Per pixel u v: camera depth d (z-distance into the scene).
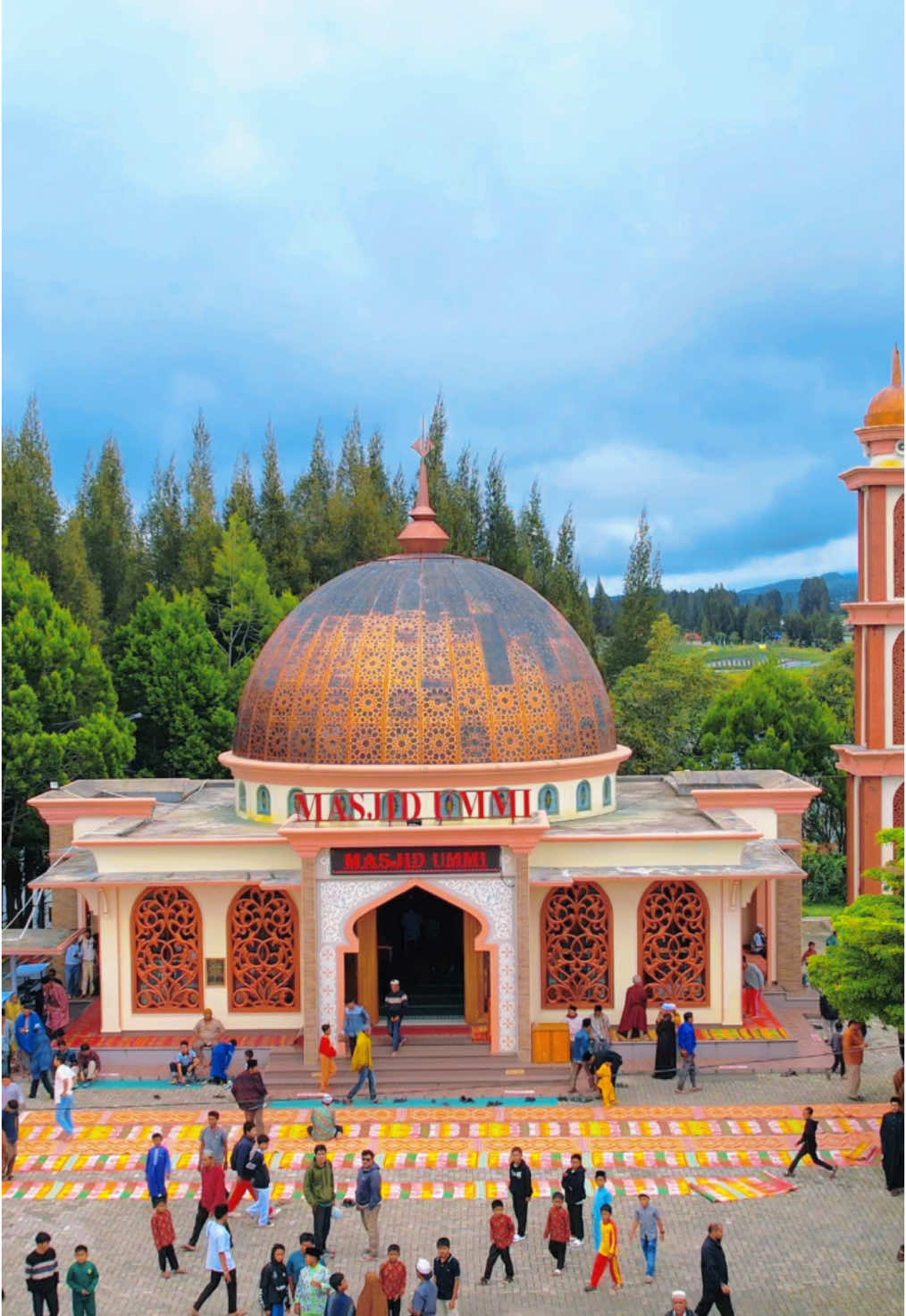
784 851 38.50
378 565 39.19
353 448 86.69
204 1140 24.88
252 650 72.19
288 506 84.75
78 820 39.47
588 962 33.59
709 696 70.50
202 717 63.47
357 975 34.03
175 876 33.50
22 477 69.50
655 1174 26.23
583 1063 30.53
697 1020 33.53
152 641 63.59
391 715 35.09
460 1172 26.53
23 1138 28.52
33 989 36.88
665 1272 22.41
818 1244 23.23
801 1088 30.77
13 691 50.06
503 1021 32.28
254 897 33.97
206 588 73.06
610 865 33.53
